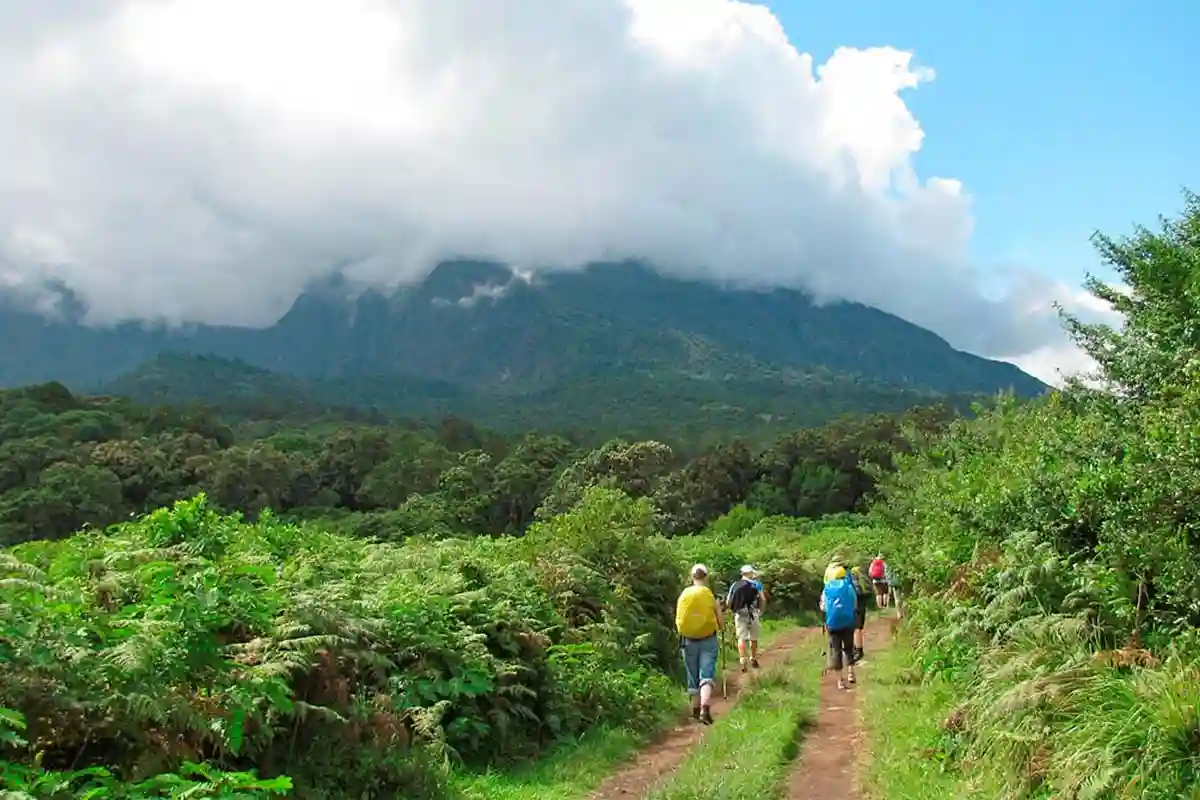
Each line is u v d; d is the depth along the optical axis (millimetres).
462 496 68062
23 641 5613
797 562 31438
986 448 19531
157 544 9703
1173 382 9289
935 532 15781
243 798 5492
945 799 7023
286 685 6902
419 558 12977
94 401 77938
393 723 7891
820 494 70312
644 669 14164
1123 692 6262
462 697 9562
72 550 9695
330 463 73438
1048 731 6613
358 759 7344
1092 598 8320
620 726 11250
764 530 50188
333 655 7840
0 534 42719
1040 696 6906
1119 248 11289
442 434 103188
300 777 6945
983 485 12891
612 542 17609
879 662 15133
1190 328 9852
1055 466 10414
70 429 62719
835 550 34594
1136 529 7617
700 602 11664
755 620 16047
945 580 13156
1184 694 5734
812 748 9797
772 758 8805
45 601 6328
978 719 7875
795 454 75500
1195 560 6996
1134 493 7832
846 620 13359
